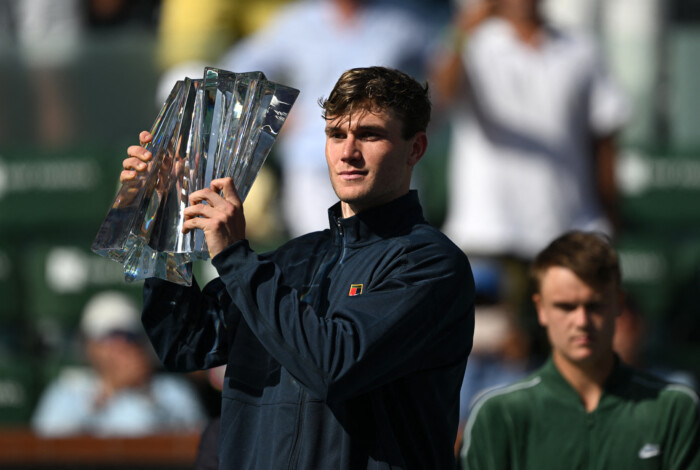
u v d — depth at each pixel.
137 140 18.73
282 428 7.12
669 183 18.42
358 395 7.02
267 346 6.80
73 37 18.94
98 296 18.20
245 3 18.58
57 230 18.58
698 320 17.98
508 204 17.03
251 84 7.56
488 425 10.02
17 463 15.40
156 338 7.87
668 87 18.78
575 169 17.25
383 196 7.33
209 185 7.43
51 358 18.08
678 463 9.71
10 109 18.89
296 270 7.56
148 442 15.32
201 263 17.53
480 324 16.67
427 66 17.89
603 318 9.82
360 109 7.14
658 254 18.06
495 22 17.22
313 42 17.45
